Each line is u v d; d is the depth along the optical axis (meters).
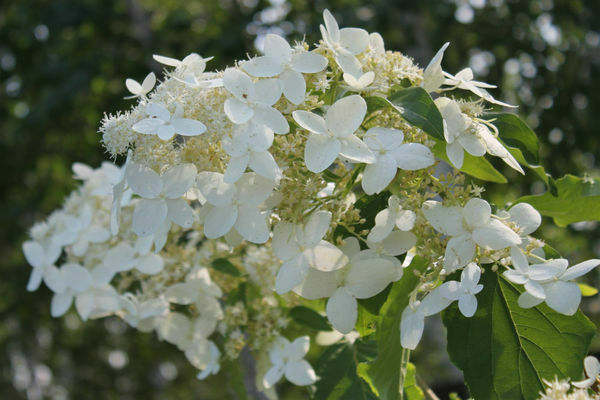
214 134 0.45
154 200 0.46
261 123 0.45
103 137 0.47
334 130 0.46
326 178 0.50
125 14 2.45
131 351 2.92
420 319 0.46
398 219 0.47
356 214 0.48
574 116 2.12
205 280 0.60
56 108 2.33
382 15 2.13
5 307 2.53
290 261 0.46
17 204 2.49
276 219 0.50
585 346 0.47
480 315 0.48
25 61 2.56
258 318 0.59
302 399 1.87
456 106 0.47
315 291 0.47
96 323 2.86
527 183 1.81
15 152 2.61
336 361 0.58
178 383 3.17
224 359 0.61
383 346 0.48
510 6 2.22
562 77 2.19
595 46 2.23
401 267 0.47
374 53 0.49
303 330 0.61
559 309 0.45
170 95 0.46
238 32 2.18
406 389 0.54
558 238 2.05
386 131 0.46
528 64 2.21
